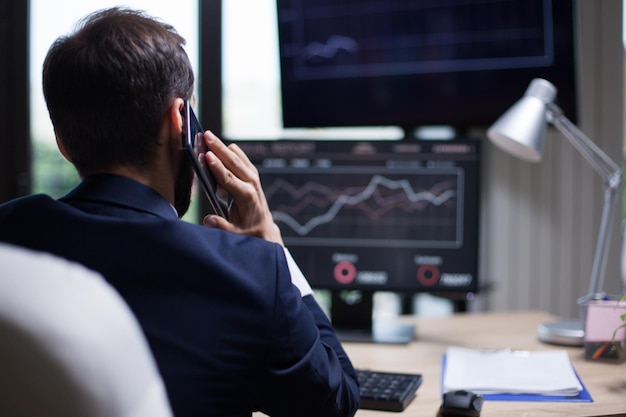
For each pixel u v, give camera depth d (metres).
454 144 1.69
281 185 1.74
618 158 2.40
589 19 2.36
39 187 2.73
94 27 0.84
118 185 0.83
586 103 2.38
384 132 2.47
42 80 0.87
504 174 2.43
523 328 1.78
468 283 1.69
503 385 1.24
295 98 2.34
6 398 0.50
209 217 1.00
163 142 0.86
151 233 0.77
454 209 1.69
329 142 1.73
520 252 2.45
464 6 2.21
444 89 2.27
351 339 1.64
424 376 1.35
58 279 0.50
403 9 2.24
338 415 0.91
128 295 0.75
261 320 0.78
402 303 2.54
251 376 0.79
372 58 2.28
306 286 1.04
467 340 1.65
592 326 1.45
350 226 1.72
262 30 2.51
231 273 0.78
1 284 0.49
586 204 2.43
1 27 2.64
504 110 2.23
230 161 1.01
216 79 2.52
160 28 0.87
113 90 0.81
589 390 1.25
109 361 0.50
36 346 0.48
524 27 2.17
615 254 2.44
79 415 0.50
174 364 0.74
